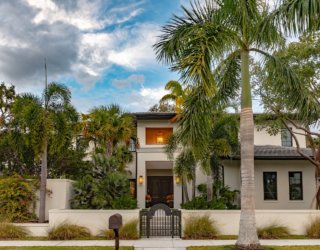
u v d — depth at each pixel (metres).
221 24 11.24
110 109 22.38
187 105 12.00
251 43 11.88
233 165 22.31
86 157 25.70
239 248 11.01
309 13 9.75
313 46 16.52
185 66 9.99
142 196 23.62
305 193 22.27
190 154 17.20
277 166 22.62
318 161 18.59
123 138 21.42
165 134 24.94
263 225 14.80
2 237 14.22
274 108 18.05
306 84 15.76
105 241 13.58
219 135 17.67
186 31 11.15
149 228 14.64
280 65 12.57
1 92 22.19
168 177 27.00
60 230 14.20
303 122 14.31
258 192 22.38
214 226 14.71
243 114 11.68
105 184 17.00
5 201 16.58
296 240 13.53
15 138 17.88
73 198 17.80
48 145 18.55
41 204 16.50
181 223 14.77
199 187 22.22
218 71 13.19
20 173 22.28
